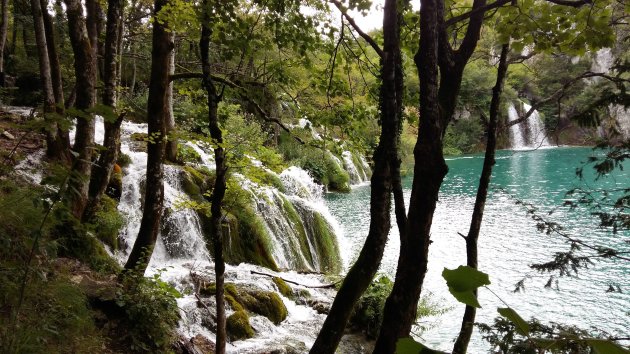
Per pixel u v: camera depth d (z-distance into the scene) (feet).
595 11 11.64
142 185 33.19
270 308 26.32
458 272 1.57
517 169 91.30
